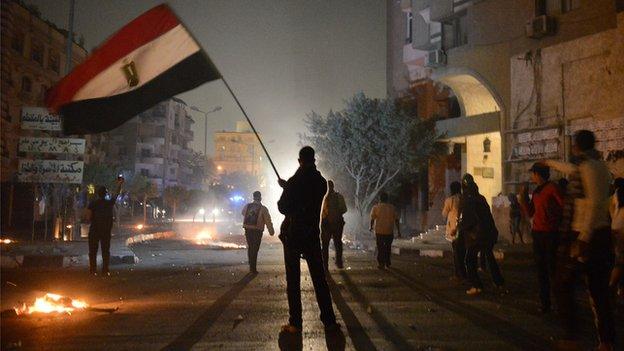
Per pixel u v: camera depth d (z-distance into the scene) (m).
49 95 7.43
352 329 7.03
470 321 7.55
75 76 7.39
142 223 54.19
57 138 18.61
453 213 11.77
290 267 6.86
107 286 11.36
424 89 36.75
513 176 23.89
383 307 8.69
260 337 6.57
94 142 57.25
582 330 7.15
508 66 24.41
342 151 30.98
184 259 18.05
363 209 31.20
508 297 9.76
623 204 8.96
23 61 38.66
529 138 23.00
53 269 14.74
